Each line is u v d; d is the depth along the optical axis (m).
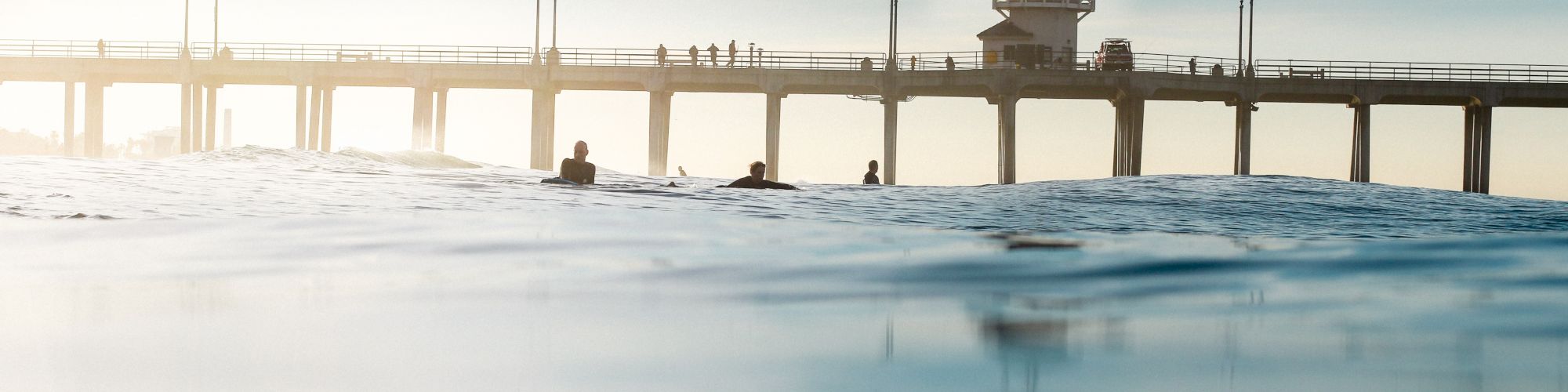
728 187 15.91
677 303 4.41
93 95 52.91
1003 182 47.12
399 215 9.20
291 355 3.40
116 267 5.62
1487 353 3.16
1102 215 11.07
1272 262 5.77
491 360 3.31
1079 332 3.64
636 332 3.76
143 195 10.93
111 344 3.57
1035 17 56.78
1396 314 3.86
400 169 19.34
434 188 13.38
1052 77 46.50
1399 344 3.30
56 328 3.85
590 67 48.47
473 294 4.67
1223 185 17.02
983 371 3.06
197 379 3.09
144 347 3.53
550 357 3.35
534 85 48.69
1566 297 4.23
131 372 3.18
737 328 3.81
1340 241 7.44
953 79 46.94
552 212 9.79
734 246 6.80
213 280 5.12
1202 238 7.82
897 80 47.50
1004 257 6.17
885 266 5.72
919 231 8.30
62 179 12.86
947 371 3.06
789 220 9.34
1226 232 8.46
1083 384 2.88
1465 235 7.86
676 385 2.96
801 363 3.21
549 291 4.76
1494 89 47.25
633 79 48.34
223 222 8.39
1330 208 13.02
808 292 4.72
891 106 47.94
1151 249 6.68
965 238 7.65
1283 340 3.42
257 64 50.66
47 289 4.81
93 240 7.02
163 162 18.28
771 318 4.02
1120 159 50.50
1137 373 3.00
